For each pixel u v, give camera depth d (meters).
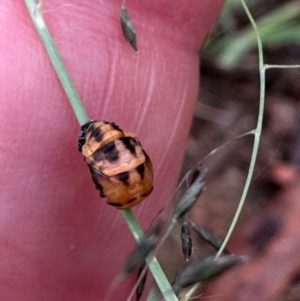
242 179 0.05
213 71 0.06
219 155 0.05
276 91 0.05
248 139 0.05
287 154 0.05
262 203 0.05
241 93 0.06
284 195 0.05
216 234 0.05
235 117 0.05
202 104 0.06
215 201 0.05
